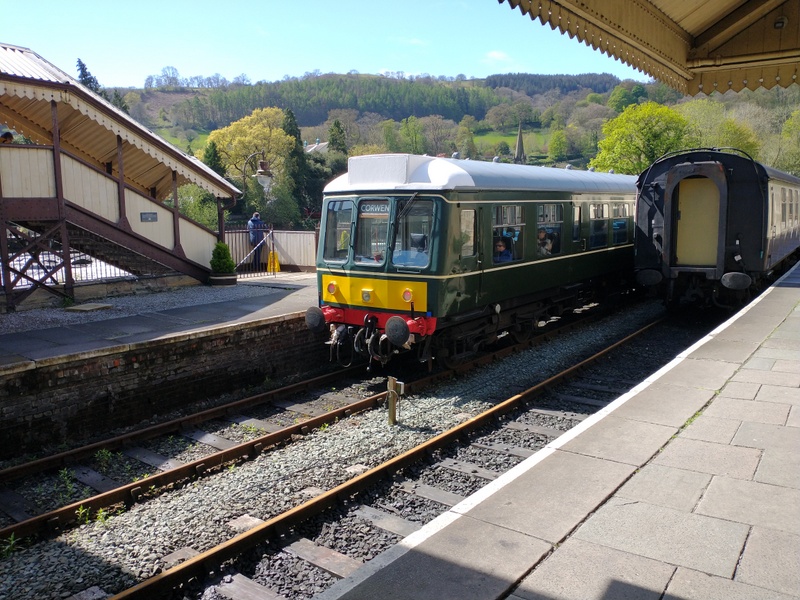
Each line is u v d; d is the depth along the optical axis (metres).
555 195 12.90
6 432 8.15
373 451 7.59
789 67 8.56
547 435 8.12
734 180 13.27
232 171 59.66
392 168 10.19
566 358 11.88
